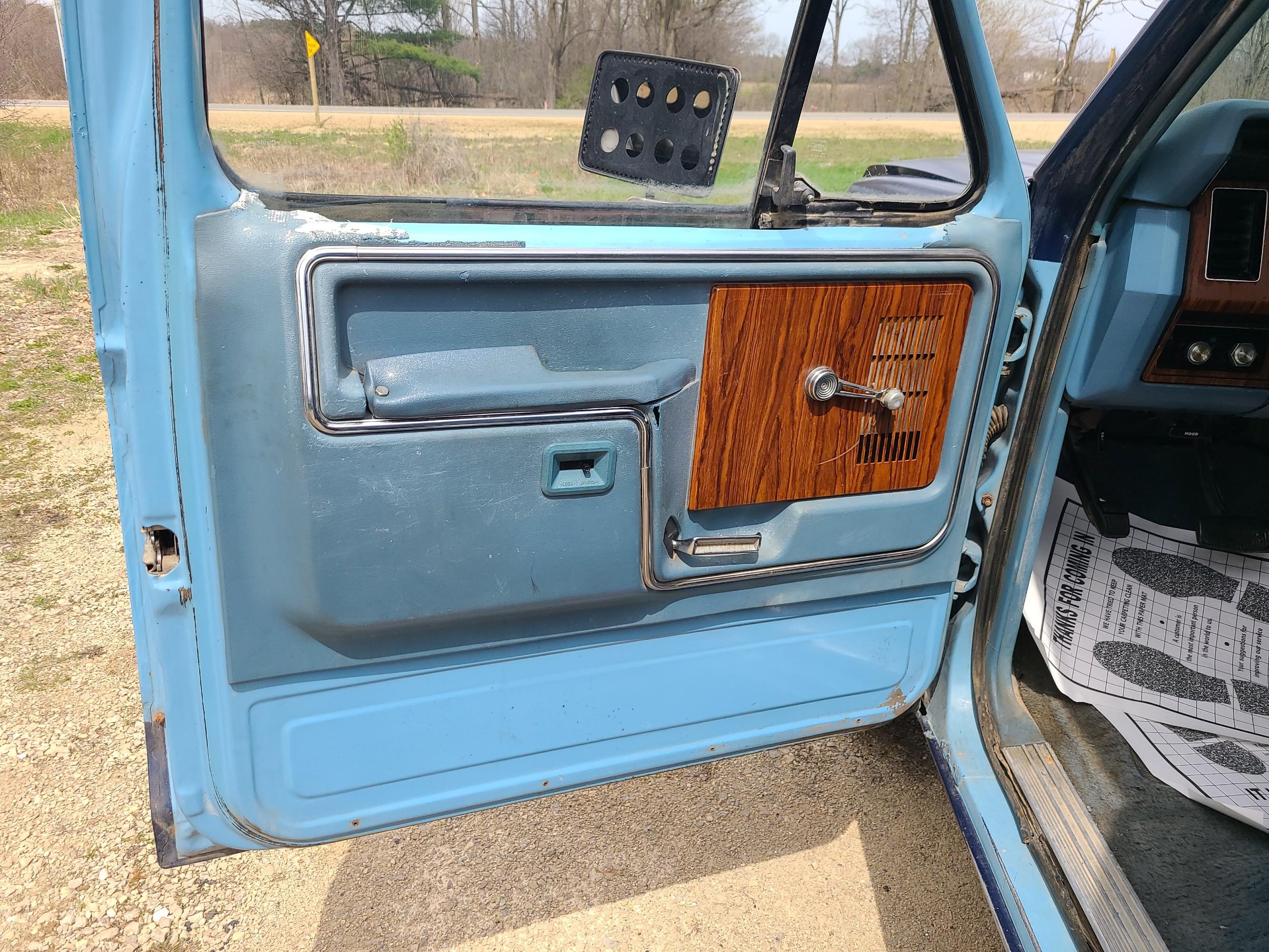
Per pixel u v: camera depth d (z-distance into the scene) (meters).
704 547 1.34
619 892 1.98
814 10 1.27
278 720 1.23
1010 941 1.51
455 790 1.36
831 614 1.52
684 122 1.35
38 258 6.88
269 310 1.05
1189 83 1.36
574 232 1.18
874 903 1.96
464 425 1.14
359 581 1.16
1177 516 2.29
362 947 1.84
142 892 1.94
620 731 1.43
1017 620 1.76
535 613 1.29
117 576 3.04
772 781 2.31
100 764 2.26
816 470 1.39
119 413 1.16
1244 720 1.98
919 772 2.34
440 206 1.30
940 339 1.39
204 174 1.04
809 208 1.44
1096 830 1.65
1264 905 1.57
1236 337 1.81
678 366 1.26
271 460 1.10
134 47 1.05
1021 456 1.61
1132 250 1.74
